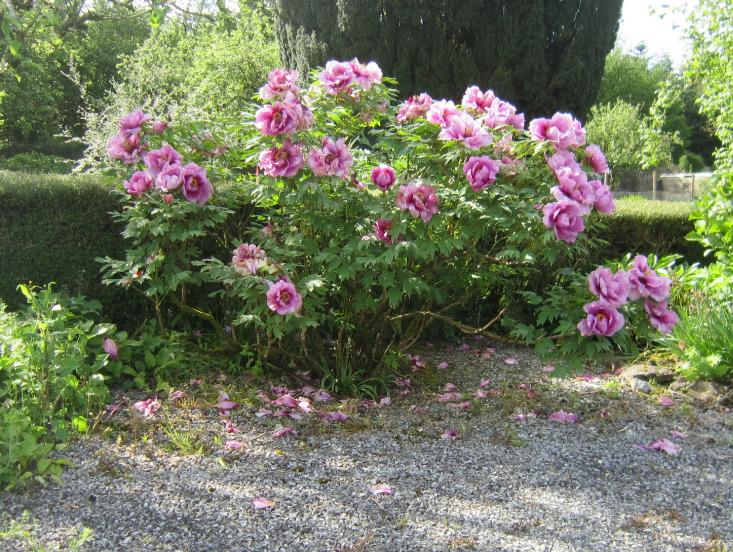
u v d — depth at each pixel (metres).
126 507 2.47
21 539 2.22
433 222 3.18
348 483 2.76
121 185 3.96
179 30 12.37
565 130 3.05
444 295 4.11
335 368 4.01
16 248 4.04
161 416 3.29
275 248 3.46
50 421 2.99
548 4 6.41
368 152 3.93
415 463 2.99
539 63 6.42
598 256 5.66
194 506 2.51
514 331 3.32
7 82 15.20
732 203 5.11
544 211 2.91
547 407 3.84
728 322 4.34
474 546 2.34
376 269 3.46
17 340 3.09
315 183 3.19
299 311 3.43
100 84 20.64
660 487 2.92
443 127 3.23
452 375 4.44
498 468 3.00
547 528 2.50
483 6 6.29
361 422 3.43
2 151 16.92
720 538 2.49
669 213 5.93
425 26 6.25
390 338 4.47
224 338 4.02
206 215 3.70
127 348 3.73
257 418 3.38
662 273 5.03
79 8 7.80
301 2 6.68
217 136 3.79
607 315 2.88
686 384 4.20
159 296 4.09
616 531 2.51
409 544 2.34
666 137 16.77
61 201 4.11
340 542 2.33
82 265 4.18
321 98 3.55
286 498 2.61
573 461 3.13
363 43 6.38
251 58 10.21
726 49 7.05
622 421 3.68
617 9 6.61
